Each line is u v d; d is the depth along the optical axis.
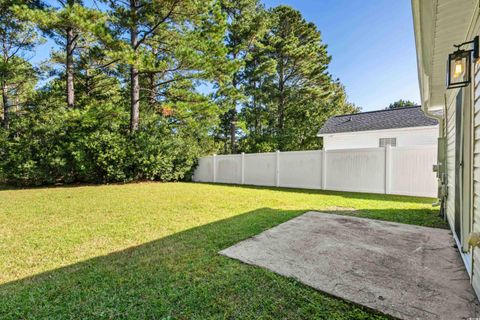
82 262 2.58
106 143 9.97
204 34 10.73
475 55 2.00
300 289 2.00
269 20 16.08
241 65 11.32
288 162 9.30
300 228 3.73
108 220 4.33
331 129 13.02
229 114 18.75
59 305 1.82
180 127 12.20
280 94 17.89
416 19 2.11
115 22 9.80
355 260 2.56
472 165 2.25
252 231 3.60
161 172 11.34
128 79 13.95
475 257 1.96
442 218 4.27
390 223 3.98
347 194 7.30
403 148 6.93
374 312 1.70
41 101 12.77
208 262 2.54
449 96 3.86
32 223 4.12
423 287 2.02
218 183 11.01
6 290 2.03
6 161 9.20
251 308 1.77
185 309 1.76
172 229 3.77
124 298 1.90
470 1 1.92
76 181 10.38
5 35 11.59
